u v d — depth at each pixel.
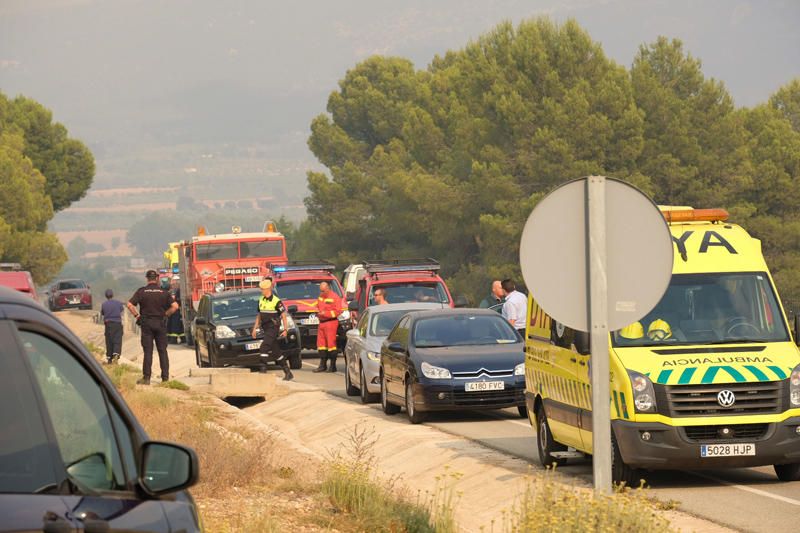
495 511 34.09
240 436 46.72
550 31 164.50
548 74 158.75
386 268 86.94
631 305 21.86
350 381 67.75
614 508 23.17
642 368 34.25
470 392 52.25
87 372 12.02
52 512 10.39
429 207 172.12
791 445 34.00
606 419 22.25
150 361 70.00
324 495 32.78
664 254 21.81
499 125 165.50
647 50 164.38
